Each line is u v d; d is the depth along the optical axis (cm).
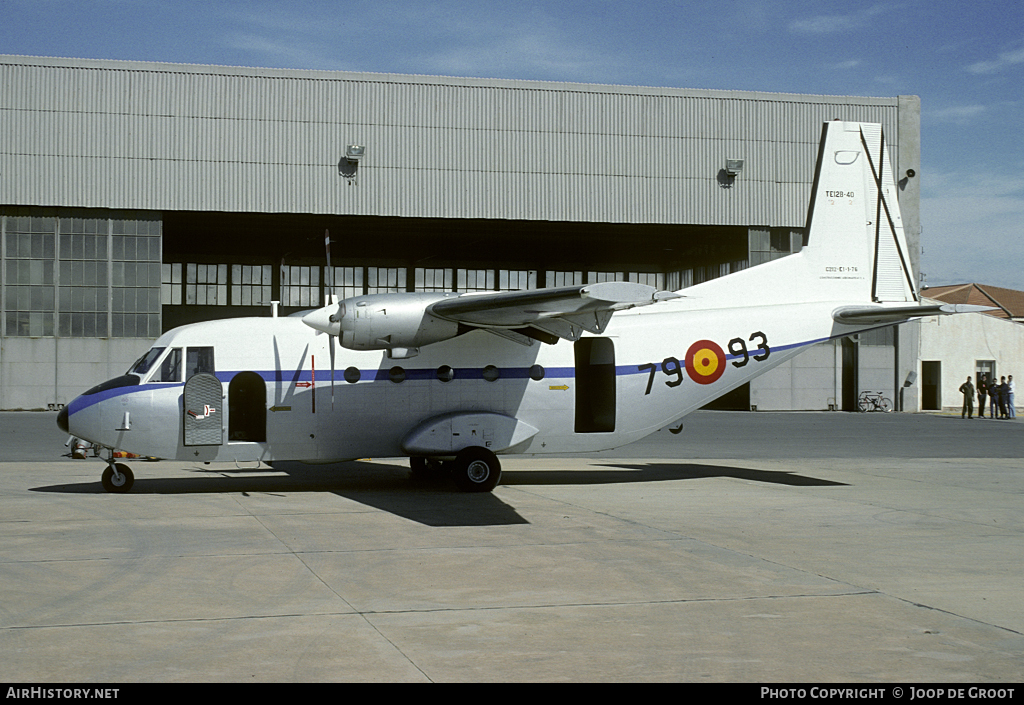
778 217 4281
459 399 1506
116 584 819
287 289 5572
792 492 1488
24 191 3791
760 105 4266
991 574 881
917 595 797
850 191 1677
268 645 643
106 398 1416
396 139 4012
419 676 582
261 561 919
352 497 1399
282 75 3938
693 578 855
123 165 3853
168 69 3875
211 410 1429
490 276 5747
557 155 4112
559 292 1170
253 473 1747
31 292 3862
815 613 737
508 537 1061
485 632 679
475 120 4062
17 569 878
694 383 1588
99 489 1483
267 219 4259
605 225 4359
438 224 4369
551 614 729
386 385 1486
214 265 5469
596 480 1650
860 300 1677
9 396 3856
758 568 901
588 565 909
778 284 1648
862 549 1004
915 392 4559
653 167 4178
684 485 1580
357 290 5638
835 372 4534
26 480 1605
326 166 3969
